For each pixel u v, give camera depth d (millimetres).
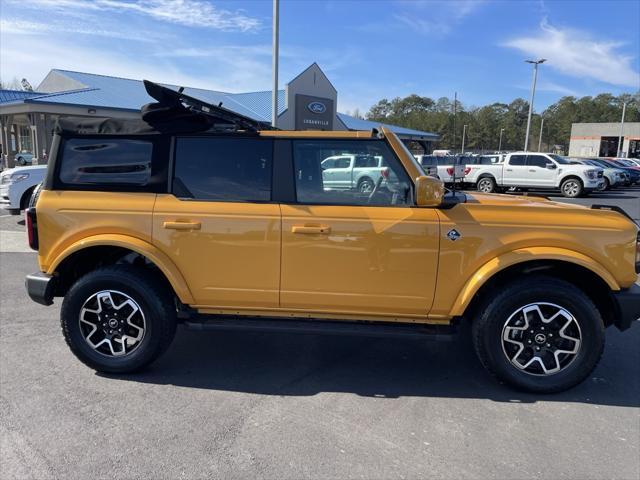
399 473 2768
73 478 2689
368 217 3646
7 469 2756
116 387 3762
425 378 4016
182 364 4215
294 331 3777
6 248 8719
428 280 3658
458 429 3238
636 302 3580
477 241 3605
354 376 4035
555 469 2822
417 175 3684
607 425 3314
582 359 3613
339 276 3703
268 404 3545
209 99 33844
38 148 24781
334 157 3762
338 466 2824
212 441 3053
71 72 31094
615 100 117500
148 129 3846
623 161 34062
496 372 3697
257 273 3760
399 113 117625
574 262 3529
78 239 3846
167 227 3756
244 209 3732
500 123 115062
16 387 3721
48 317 5258
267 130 3975
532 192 22625
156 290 3850
